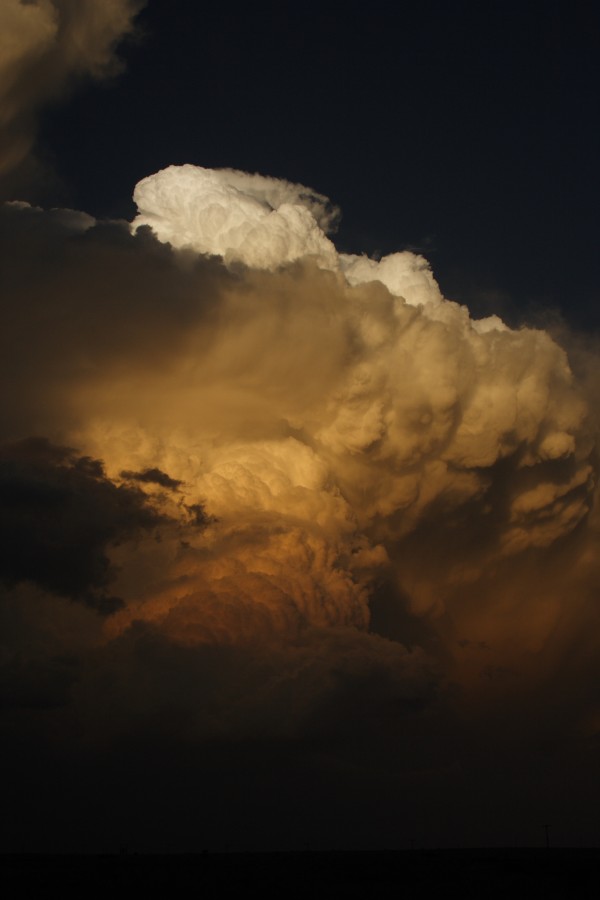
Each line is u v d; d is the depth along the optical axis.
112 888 76.88
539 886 76.38
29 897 69.69
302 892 73.44
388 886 78.44
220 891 74.31
